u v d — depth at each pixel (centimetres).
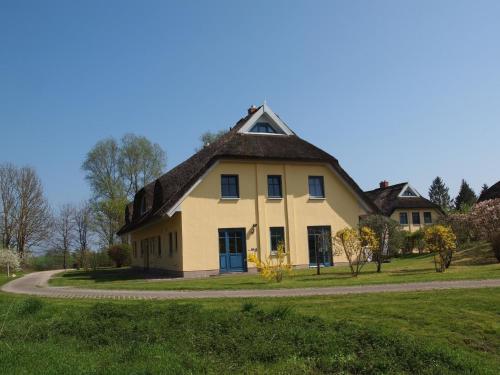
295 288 1622
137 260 4428
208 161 2728
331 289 1545
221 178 2834
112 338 1015
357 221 3161
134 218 4022
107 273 3859
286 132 3159
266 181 2933
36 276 3750
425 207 5891
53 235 6675
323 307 1205
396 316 1109
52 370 791
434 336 1001
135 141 6241
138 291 1786
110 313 1200
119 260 5138
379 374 799
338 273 2272
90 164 6147
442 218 3142
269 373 797
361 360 835
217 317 1100
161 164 6350
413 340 913
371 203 3181
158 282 2183
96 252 5550
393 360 835
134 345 936
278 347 900
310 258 2992
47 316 1267
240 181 2867
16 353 897
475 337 1004
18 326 1146
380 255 2291
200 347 930
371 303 1221
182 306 1226
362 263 2247
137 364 827
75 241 7119
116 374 776
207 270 2703
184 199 2700
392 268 2478
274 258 2878
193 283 1986
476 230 2725
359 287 1562
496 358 925
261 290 1619
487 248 2831
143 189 3628
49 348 941
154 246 3553
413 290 1416
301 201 3009
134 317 1157
